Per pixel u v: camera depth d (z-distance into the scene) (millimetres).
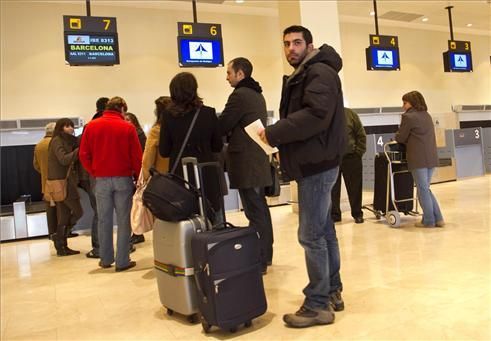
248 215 3086
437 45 11023
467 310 2146
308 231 2070
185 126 2592
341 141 2049
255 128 2016
